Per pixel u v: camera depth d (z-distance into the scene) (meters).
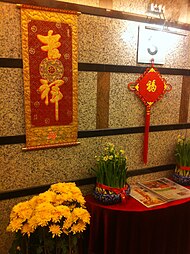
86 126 1.78
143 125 2.01
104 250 1.63
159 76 1.96
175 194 1.84
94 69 1.73
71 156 1.76
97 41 1.70
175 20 2.00
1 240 1.62
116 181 1.66
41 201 1.36
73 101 1.69
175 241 1.76
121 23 1.76
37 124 1.60
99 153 1.86
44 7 1.49
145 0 1.85
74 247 1.41
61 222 1.31
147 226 1.61
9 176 1.59
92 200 1.71
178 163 2.06
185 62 2.11
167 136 2.16
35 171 1.66
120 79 1.84
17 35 1.46
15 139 1.56
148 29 1.85
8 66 1.47
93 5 1.68
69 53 1.61
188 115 2.24
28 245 1.37
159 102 2.04
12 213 1.34
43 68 1.55
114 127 1.89
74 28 1.60
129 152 2.00
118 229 1.59
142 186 1.98
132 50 1.84
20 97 1.54
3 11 1.41
